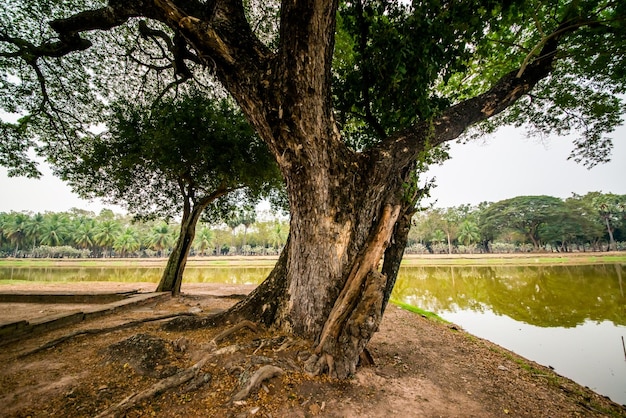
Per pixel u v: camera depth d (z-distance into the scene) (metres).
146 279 22.19
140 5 4.46
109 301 8.32
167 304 8.47
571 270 27.55
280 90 3.59
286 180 4.13
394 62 4.86
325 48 3.57
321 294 3.90
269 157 9.74
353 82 5.76
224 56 3.83
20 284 13.57
